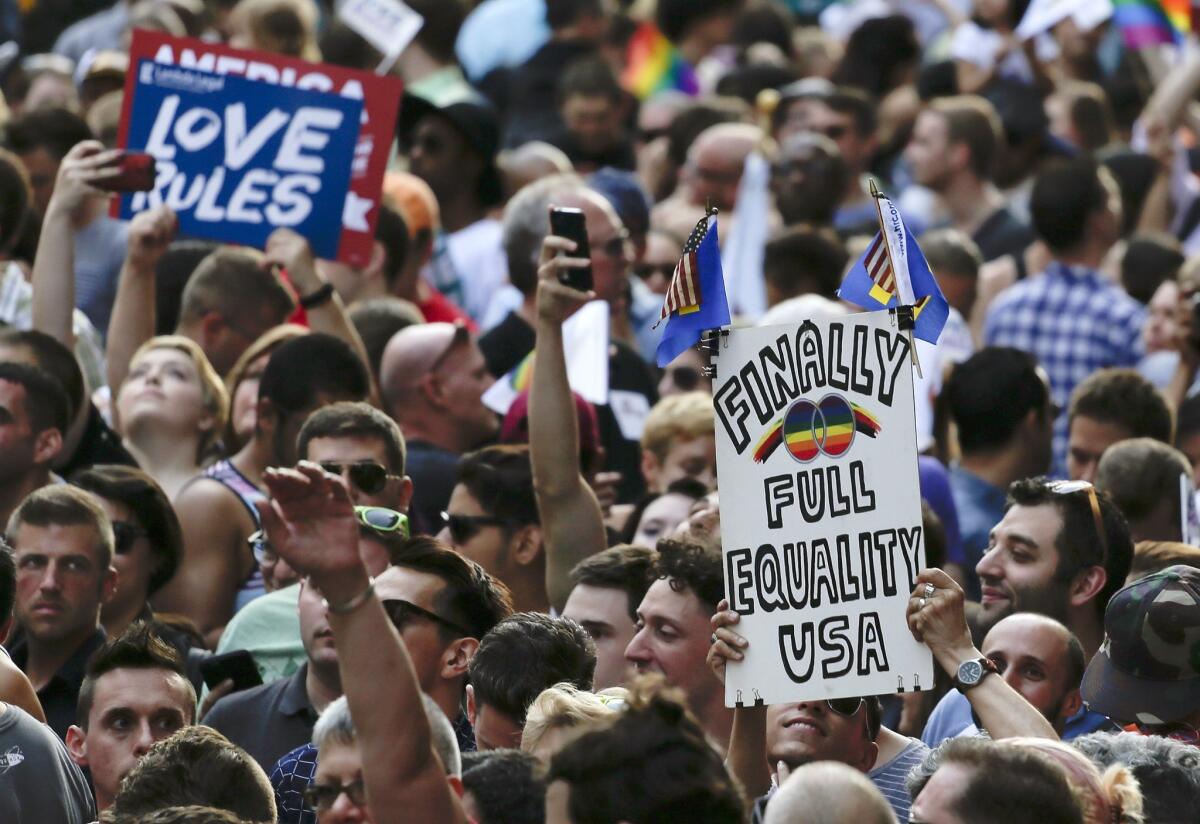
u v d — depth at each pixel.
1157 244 42.16
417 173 44.28
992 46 54.06
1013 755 15.80
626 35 61.47
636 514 29.11
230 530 28.67
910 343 19.20
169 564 26.95
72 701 24.80
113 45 57.31
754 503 19.47
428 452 30.12
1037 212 40.72
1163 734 20.28
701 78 61.28
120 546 26.34
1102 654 20.77
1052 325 40.44
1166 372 37.72
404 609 22.02
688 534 22.31
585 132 52.16
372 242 32.34
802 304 33.50
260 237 32.19
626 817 14.23
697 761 14.39
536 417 25.41
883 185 54.00
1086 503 24.14
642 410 34.41
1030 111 50.84
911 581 19.14
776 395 19.48
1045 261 44.22
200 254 36.09
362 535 23.97
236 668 24.92
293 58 32.19
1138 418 30.67
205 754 18.98
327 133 32.19
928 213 47.59
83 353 33.84
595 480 29.45
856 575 19.23
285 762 22.16
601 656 23.27
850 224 47.09
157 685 21.95
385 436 25.98
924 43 64.94
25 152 39.19
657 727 14.49
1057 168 40.62
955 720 23.28
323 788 17.58
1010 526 24.27
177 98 32.12
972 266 39.75
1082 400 31.00
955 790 15.68
